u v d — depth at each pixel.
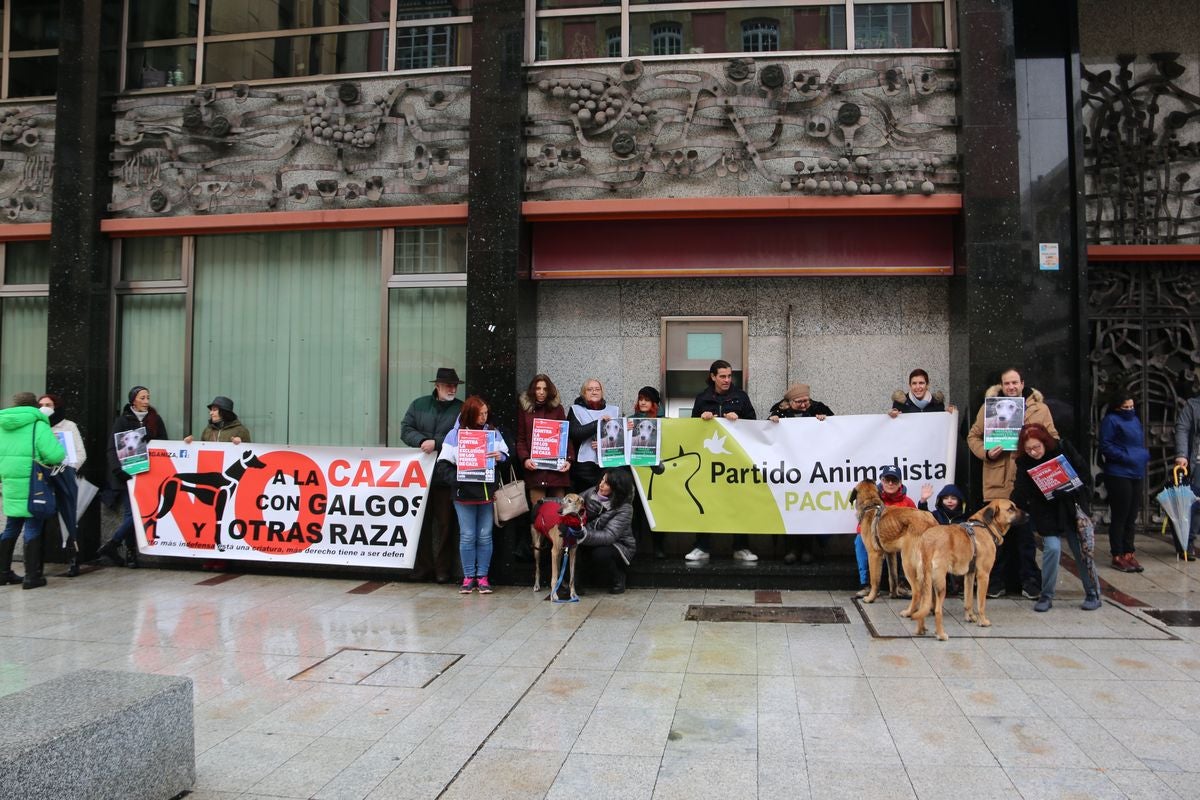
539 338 8.51
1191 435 8.03
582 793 3.57
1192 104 9.24
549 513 7.07
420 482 7.74
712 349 8.38
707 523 7.53
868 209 7.62
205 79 9.05
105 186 8.94
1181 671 5.01
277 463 8.03
